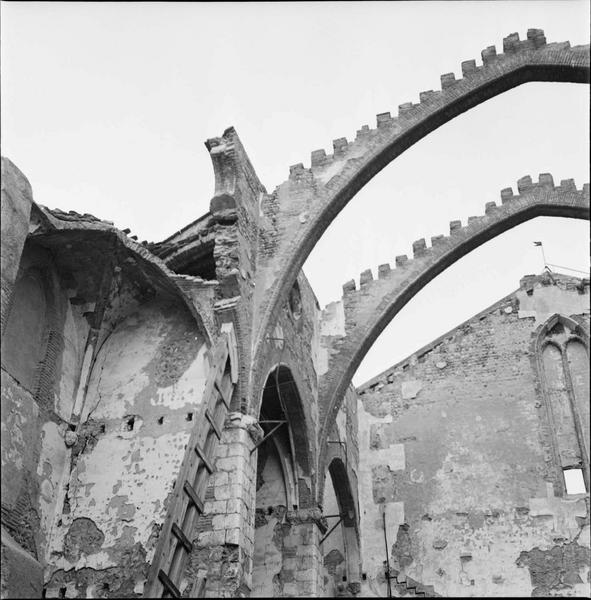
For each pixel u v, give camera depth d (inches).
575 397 900.0
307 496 748.6
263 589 717.3
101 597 534.0
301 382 764.0
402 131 733.9
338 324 858.8
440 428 928.3
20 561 460.1
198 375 614.9
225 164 686.5
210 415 562.6
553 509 845.2
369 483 922.7
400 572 863.1
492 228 855.7
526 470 873.5
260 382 643.5
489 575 834.2
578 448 875.4
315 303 870.4
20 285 590.6
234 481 573.0
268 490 760.3
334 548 898.7
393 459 929.5
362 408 972.6
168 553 492.4
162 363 631.8
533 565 826.2
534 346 936.3
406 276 863.1
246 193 704.4
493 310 976.3
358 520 900.0
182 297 642.2
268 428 767.1
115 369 640.4
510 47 729.0
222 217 664.4
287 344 739.4
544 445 879.7
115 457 593.0
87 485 583.8
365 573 871.7
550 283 965.8
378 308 850.8
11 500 526.6
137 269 641.0
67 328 633.6
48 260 615.2
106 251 622.2
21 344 582.9
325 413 804.6
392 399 966.4
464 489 885.8
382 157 738.2
